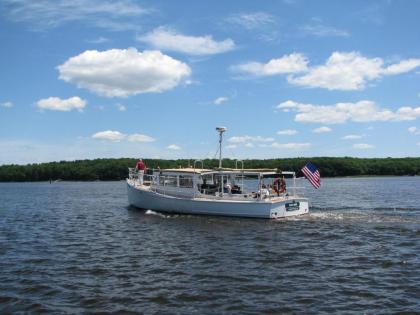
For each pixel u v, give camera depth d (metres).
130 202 49.72
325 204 54.81
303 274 20.88
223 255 24.78
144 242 29.09
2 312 16.41
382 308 16.47
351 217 38.72
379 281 19.66
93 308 16.75
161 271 21.56
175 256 24.72
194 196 40.34
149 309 16.56
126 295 18.06
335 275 20.67
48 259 24.69
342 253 25.09
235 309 16.47
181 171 41.22
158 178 43.56
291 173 39.84
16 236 32.91
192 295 17.97
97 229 35.72
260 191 37.69
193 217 39.38
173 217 39.97
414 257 23.94
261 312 16.17
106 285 19.45
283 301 17.27
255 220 36.91
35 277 20.86
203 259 23.91
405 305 16.70
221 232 31.97
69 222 41.06
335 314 15.96
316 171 37.81
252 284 19.33
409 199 62.75
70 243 29.53
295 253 25.20
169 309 16.55
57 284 19.70
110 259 24.39
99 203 64.38
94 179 195.38
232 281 19.80
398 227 33.38
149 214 42.88
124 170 193.75
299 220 37.06
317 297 17.67
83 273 21.48
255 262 23.17
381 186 109.44
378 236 29.91
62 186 152.75
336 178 189.25
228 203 38.12
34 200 74.25
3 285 19.62
